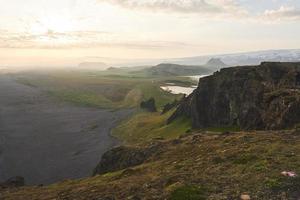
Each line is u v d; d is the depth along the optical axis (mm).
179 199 24391
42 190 53250
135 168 47656
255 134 47781
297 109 61500
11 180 77312
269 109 73688
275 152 33344
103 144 156500
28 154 139750
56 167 121125
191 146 52375
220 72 125750
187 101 150125
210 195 24391
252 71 109062
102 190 35062
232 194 24156
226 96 113688
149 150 65188
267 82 95375
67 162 127438
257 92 93875
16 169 119562
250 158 32750
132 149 73375
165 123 162625
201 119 125875
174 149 54781
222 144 45781
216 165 33312
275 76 99125
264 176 26891
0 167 121875
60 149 148125
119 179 42750
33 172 116062
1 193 56500
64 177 109938
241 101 103000
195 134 66438
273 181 25469
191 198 24078
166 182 29969
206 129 114438
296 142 37094
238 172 29219
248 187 25172
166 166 42156
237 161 32875
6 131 187625
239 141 44656
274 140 40125
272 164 29562
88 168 119375
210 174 29984
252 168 29500
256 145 38469
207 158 37969
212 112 120750
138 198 26953
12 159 132125
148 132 159125
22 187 63906
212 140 52812
